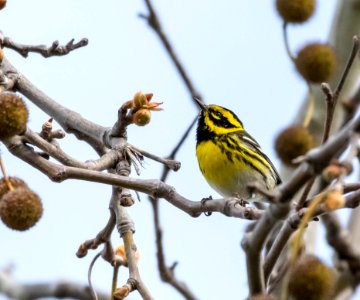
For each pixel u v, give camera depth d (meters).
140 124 11.19
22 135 10.05
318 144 16.30
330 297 8.48
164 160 11.58
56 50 12.48
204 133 15.95
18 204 9.30
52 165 9.84
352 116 13.50
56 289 17.62
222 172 15.53
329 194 6.93
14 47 12.57
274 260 9.98
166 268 14.45
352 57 10.41
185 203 9.96
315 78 13.18
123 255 11.07
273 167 15.88
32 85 13.14
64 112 12.88
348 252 15.09
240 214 9.32
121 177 10.13
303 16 13.25
